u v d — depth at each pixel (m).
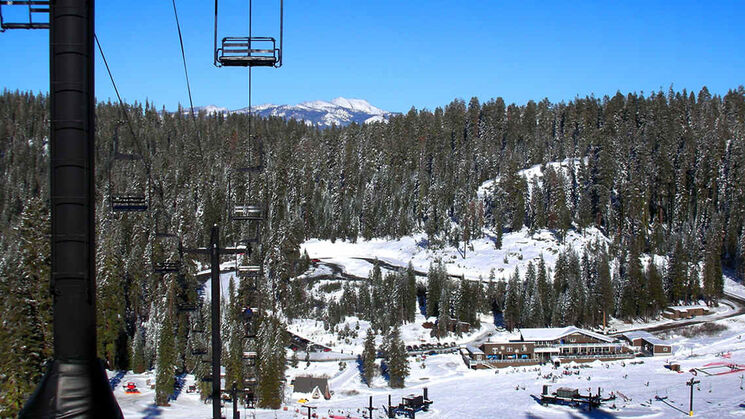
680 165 198.12
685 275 154.50
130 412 80.69
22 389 58.22
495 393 96.56
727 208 187.38
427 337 135.75
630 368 111.19
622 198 191.75
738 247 173.12
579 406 87.06
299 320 143.25
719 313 146.75
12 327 59.31
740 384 94.50
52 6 7.77
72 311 7.72
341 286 162.38
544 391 89.50
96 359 8.00
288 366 111.50
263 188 185.88
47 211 67.19
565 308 140.38
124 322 110.88
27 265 62.75
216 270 25.64
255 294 39.50
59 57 7.70
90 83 7.88
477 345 128.75
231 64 17.14
